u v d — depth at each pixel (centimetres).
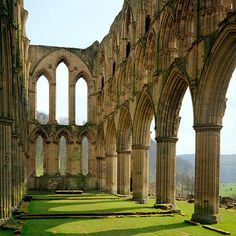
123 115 4462
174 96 3064
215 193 2336
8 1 2223
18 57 3041
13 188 2856
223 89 2358
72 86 5812
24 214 2562
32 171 5522
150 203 3609
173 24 3023
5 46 2245
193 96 2492
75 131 5728
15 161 2905
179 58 2777
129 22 4397
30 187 5459
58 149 5653
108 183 5128
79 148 5734
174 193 3139
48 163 5597
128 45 4416
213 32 2303
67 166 5688
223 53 2239
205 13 2392
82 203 3494
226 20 2141
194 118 2448
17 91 2930
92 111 5841
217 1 2353
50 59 5762
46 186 5528
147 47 3547
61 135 5691
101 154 5691
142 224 2262
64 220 2406
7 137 2277
